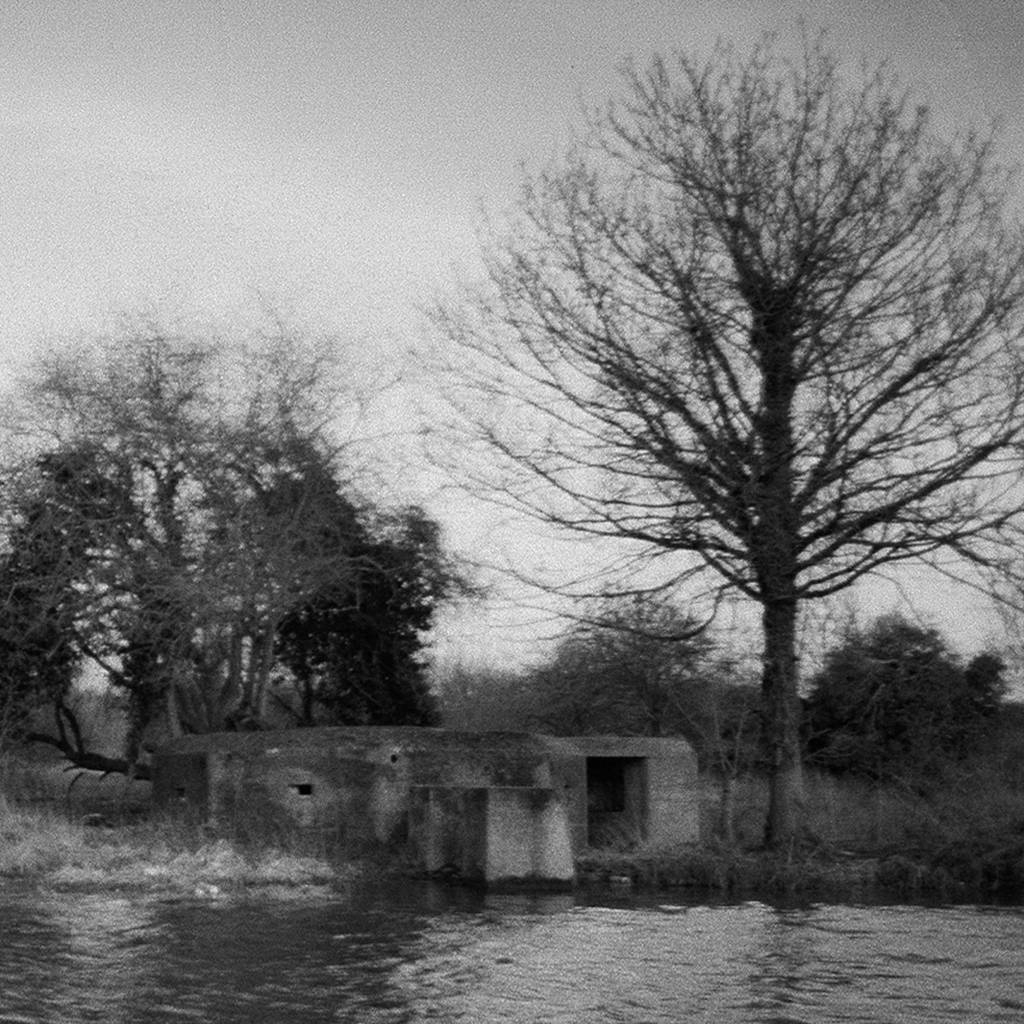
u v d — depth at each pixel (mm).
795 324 32250
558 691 42812
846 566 31797
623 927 22469
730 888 27953
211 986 17359
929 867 28656
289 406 41562
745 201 32562
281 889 26234
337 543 43188
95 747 48719
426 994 17078
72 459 40312
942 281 32031
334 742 30828
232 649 42094
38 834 29797
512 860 27344
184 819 31172
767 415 32125
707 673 37938
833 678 37281
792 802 31641
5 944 19891
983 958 19766
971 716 37500
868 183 32531
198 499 40844
